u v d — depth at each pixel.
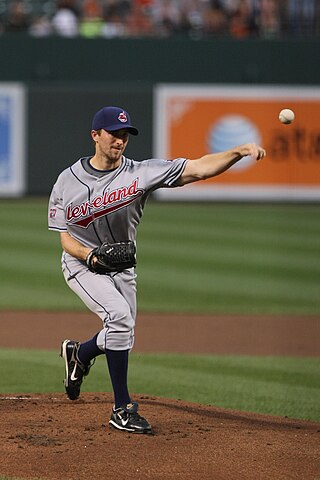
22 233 64.31
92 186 22.12
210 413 24.50
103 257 21.56
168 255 57.56
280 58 80.69
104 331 22.00
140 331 39.44
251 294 47.75
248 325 41.03
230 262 55.84
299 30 85.25
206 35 85.50
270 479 18.75
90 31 85.38
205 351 35.69
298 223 70.69
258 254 58.38
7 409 24.22
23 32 84.75
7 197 80.38
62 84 79.06
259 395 28.50
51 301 45.97
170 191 81.94
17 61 79.25
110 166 22.11
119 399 22.14
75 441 21.08
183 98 80.31
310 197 81.75
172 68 80.19
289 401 27.67
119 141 21.64
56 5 88.00
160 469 19.23
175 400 26.19
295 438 21.83
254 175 81.50
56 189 22.52
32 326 40.19
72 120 79.12
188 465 19.50
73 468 19.23
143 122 79.88
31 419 23.06
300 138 81.25
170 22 86.31
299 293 48.28
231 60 80.56
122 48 79.69
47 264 55.03
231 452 20.45
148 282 50.31
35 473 18.91
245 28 85.50
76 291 22.61
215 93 80.69
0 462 19.53
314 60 80.69
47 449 20.44
